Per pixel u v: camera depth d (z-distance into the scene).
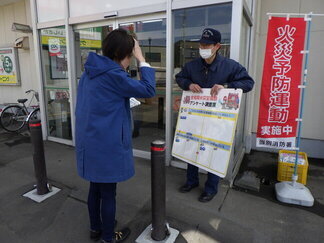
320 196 2.83
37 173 2.74
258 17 3.88
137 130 4.06
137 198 2.73
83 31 4.04
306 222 2.35
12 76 6.35
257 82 4.12
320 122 3.85
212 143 2.43
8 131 5.55
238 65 2.40
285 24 2.51
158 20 3.39
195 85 2.50
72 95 4.22
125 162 1.77
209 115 2.46
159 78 3.63
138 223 2.30
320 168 3.60
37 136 2.67
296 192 2.66
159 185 1.93
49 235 2.17
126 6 3.51
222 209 2.52
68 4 3.98
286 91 2.63
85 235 2.17
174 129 3.50
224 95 2.35
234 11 2.71
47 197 2.76
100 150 1.70
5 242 2.10
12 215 2.46
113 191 1.87
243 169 3.56
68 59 4.11
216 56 2.42
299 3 3.70
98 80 1.67
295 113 2.65
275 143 2.77
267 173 3.42
